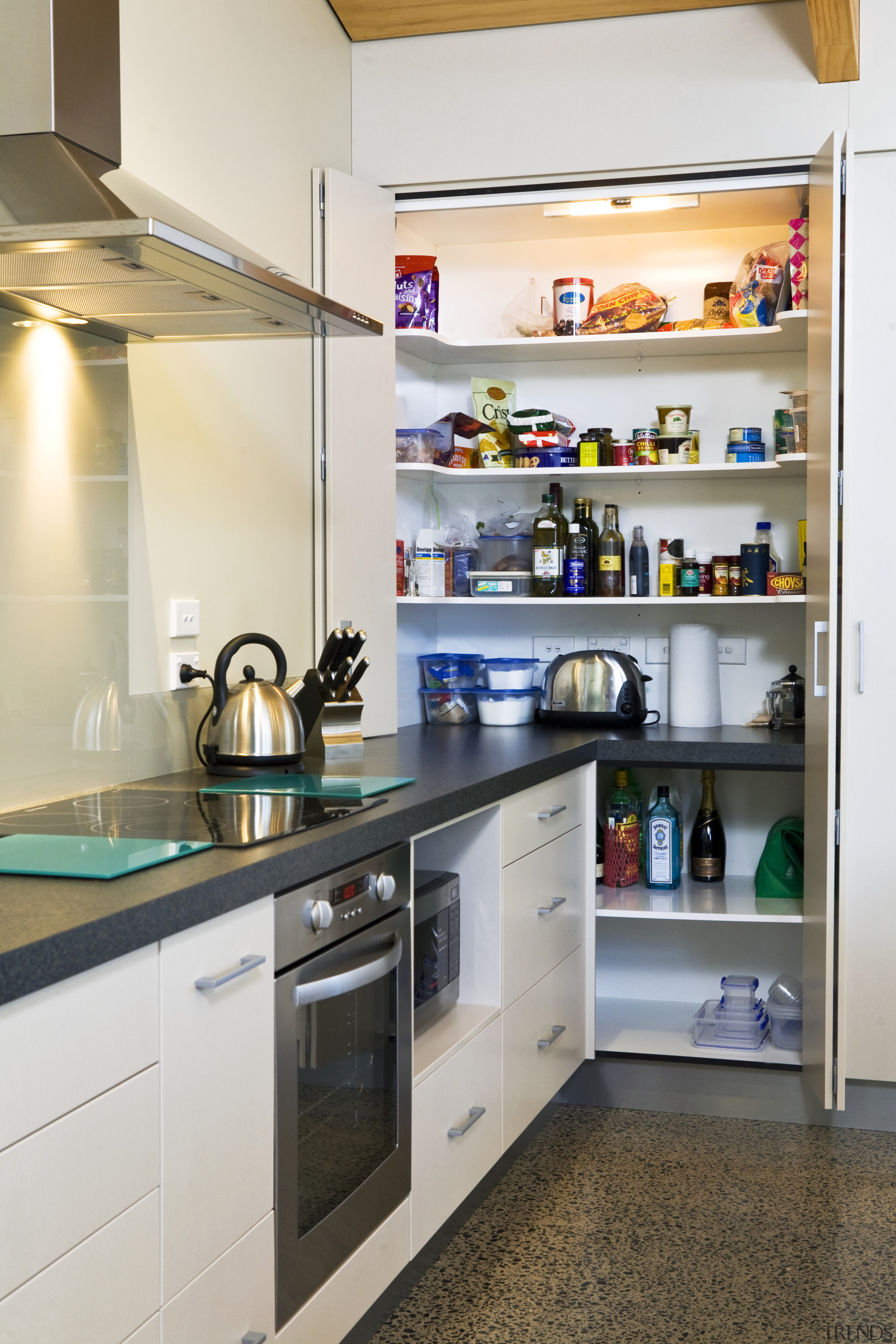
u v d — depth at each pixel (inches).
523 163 117.8
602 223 130.3
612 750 118.0
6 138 64.5
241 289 66.6
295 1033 62.6
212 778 86.3
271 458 103.8
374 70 120.8
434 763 96.5
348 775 88.5
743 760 115.0
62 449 76.0
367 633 117.2
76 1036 45.4
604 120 116.0
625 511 137.9
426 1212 79.6
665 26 114.5
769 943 134.8
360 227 115.2
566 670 130.5
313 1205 64.9
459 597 134.0
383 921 73.0
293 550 108.5
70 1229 45.1
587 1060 121.0
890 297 109.3
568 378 139.1
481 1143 89.4
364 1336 75.4
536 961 101.2
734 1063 117.9
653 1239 91.4
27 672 73.4
